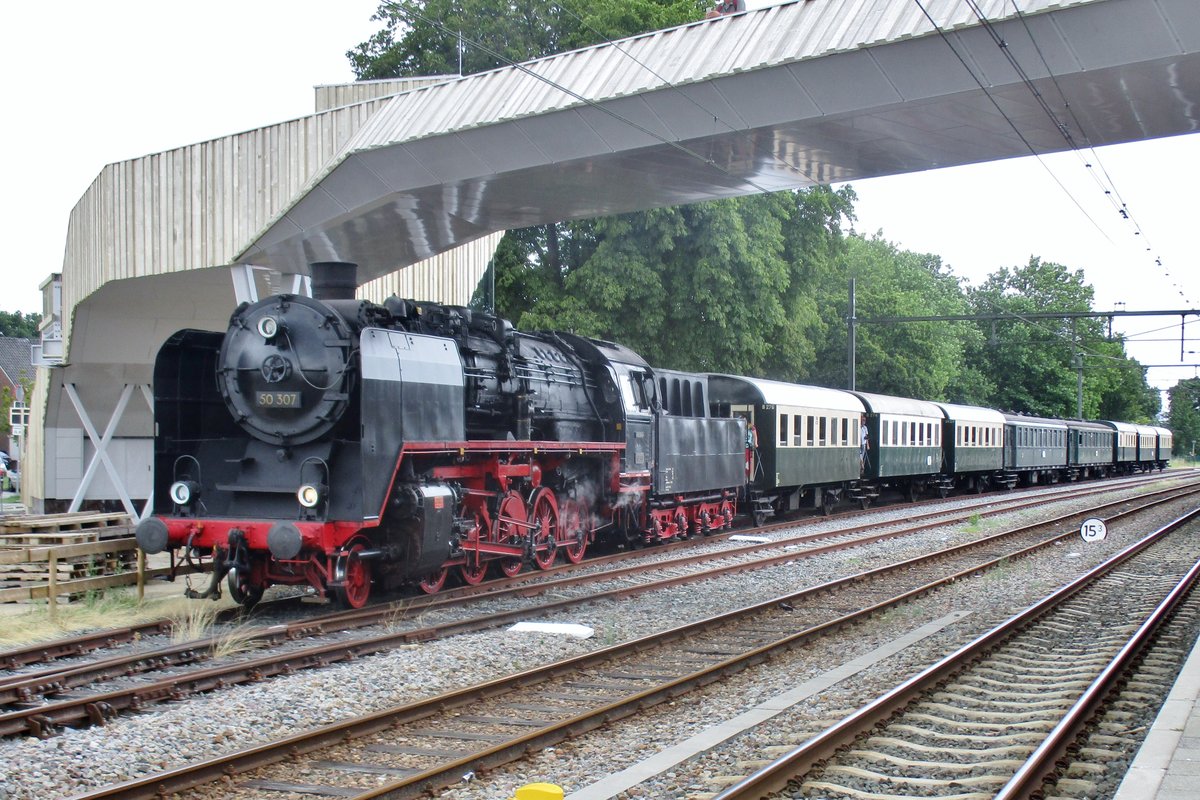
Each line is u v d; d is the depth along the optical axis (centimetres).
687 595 1427
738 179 1584
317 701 826
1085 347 7569
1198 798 546
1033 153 1456
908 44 1180
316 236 1738
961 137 1377
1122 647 1045
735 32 1320
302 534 1176
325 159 1691
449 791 632
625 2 3359
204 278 1980
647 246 3238
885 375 5034
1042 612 1291
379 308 1310
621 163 1487
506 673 954
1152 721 770
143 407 2625
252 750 667
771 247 3375
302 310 1262
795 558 1825
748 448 2459
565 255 3594
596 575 1541
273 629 1076
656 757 691
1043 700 858
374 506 1205
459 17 3516
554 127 1432
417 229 1806
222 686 880
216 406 1381
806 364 4431
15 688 816
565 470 1698
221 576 1217
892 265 5966
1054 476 5025
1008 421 4197
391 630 1130
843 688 894
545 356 1700
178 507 1273
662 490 1964
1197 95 1193
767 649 1023
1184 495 3922
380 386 1224
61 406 2548
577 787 644
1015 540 2214
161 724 748
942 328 5447
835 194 3775
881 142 1401
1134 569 1738
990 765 667
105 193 2003
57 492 2566
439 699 805
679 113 1357
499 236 2784
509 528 1506
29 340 7662
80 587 1274
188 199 1852
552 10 3444
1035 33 1112
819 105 1277
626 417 1820
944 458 3666
